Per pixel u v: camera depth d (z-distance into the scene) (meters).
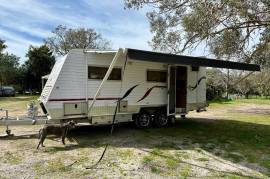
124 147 7.64
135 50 7.16
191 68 11.40
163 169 5.95
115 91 9.47
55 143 7.99
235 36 9.02
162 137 9.00
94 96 9.05
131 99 9.85
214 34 8.88
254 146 8.22
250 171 5.98
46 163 6.16
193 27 9.18
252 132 10.43
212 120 13.74
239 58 9.66
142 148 7.57
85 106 8.90
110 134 9.31
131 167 6.02
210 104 27.03
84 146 7.68
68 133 9.43
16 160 6.34
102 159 6.52
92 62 9.01
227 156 7.06
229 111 19.62
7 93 36.62
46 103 8.27
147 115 10.47
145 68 10.15
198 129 10.71
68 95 8.59
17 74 49.12
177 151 7.37
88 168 5.89
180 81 11.29
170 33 10.74
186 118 14.33
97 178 5.35
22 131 9.59
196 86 11.66
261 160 6.80
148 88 10.27
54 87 8.36
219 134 9.84
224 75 32.53
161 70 10.59
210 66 8.83
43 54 44.06
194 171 5.86
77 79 8.75
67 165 6.05
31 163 6.14
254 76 29.62
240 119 14.52
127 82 9.73
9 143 7.88
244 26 8.84
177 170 5.91
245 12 8.26
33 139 8.41
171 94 10.91
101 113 9.20
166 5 10.05
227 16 8.43
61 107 8.48
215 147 7.92
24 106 20.05
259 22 8.64
